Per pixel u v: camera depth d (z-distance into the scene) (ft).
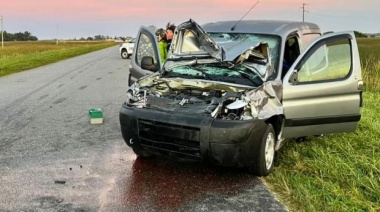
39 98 35.83
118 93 39.47
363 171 16.33
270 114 15.57
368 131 22.00
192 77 18.45
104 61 95.20
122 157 18.49
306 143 19.84
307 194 13.89
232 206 13.39
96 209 13.08
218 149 14.61
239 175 16.19
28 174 16.16
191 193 14.43
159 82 18.35
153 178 15.85
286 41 18.70
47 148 19.86
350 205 13.28
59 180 15.56
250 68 17.37
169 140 15.56
